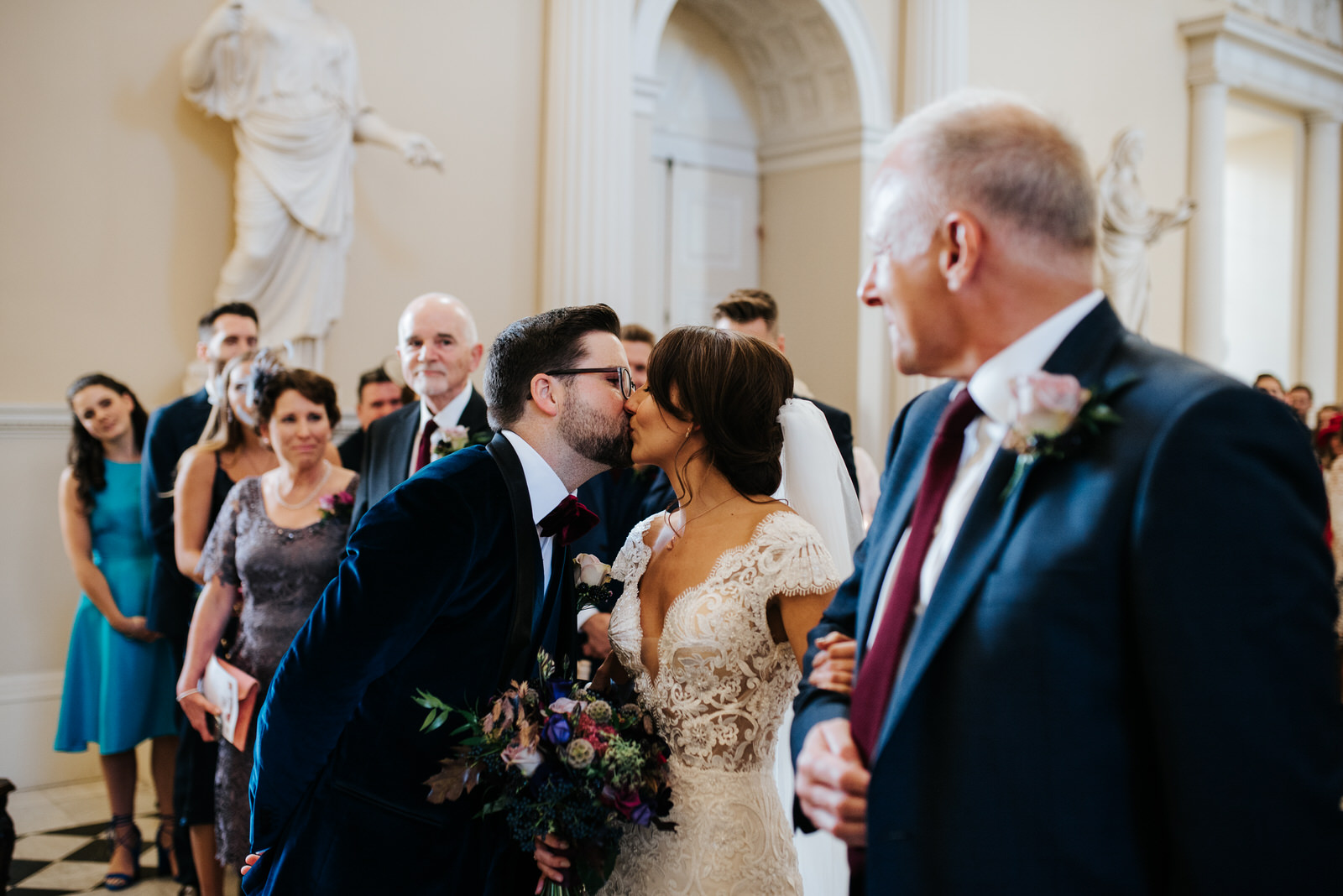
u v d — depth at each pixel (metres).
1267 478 0.91
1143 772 0.96
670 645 1.67
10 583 4.34
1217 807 0.87
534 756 1.54
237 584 2.96
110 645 3.64
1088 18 8.65
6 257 4.31
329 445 3.71
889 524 1.26
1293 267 10.80
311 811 1.64
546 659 1.69
